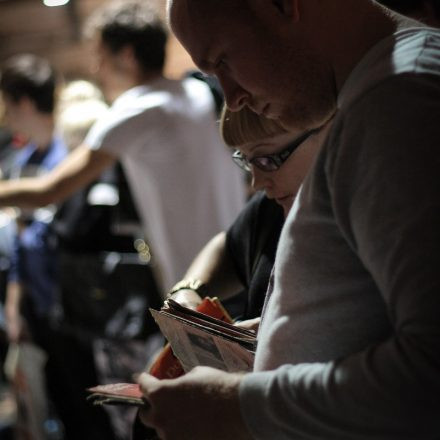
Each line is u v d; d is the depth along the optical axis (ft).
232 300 7.95
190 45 4.85
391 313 4.11
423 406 3.89
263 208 7.01
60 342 14.05
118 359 12.76
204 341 5.44
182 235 11.46
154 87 11.44
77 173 11.44
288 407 4.30
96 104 14.08
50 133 14.73
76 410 14.43
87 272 12.53
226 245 7.37
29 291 14.23
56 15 20.29
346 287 4.51
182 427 4.65
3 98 14.66
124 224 12.32
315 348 4.64
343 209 4.29
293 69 4.72
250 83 4.76
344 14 4.75
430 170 3.96
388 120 4.13
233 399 4.51
